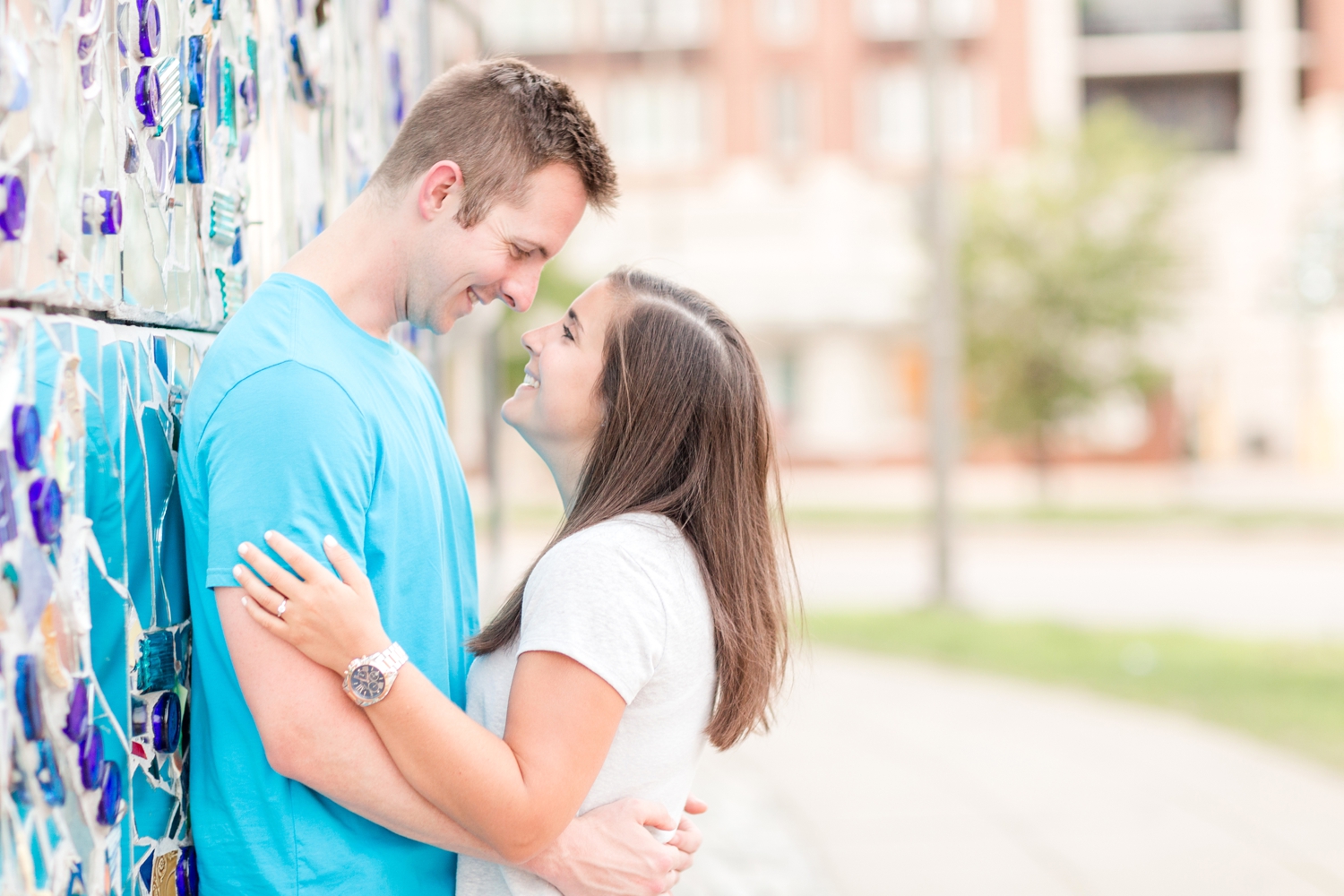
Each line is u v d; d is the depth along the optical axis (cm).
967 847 399
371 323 149
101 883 124
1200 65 2325
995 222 1712
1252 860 383
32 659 112
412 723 128
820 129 2278
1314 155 2269
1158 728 554
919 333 2252
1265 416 2295
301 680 127
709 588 152
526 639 142
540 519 1595
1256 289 2278
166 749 138
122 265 127
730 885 364
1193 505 1727
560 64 2294
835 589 1074
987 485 2184
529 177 143
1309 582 1070
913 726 562
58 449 116
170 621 139
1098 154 1759
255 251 166
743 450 156
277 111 174
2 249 106
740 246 2289
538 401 161
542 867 145
